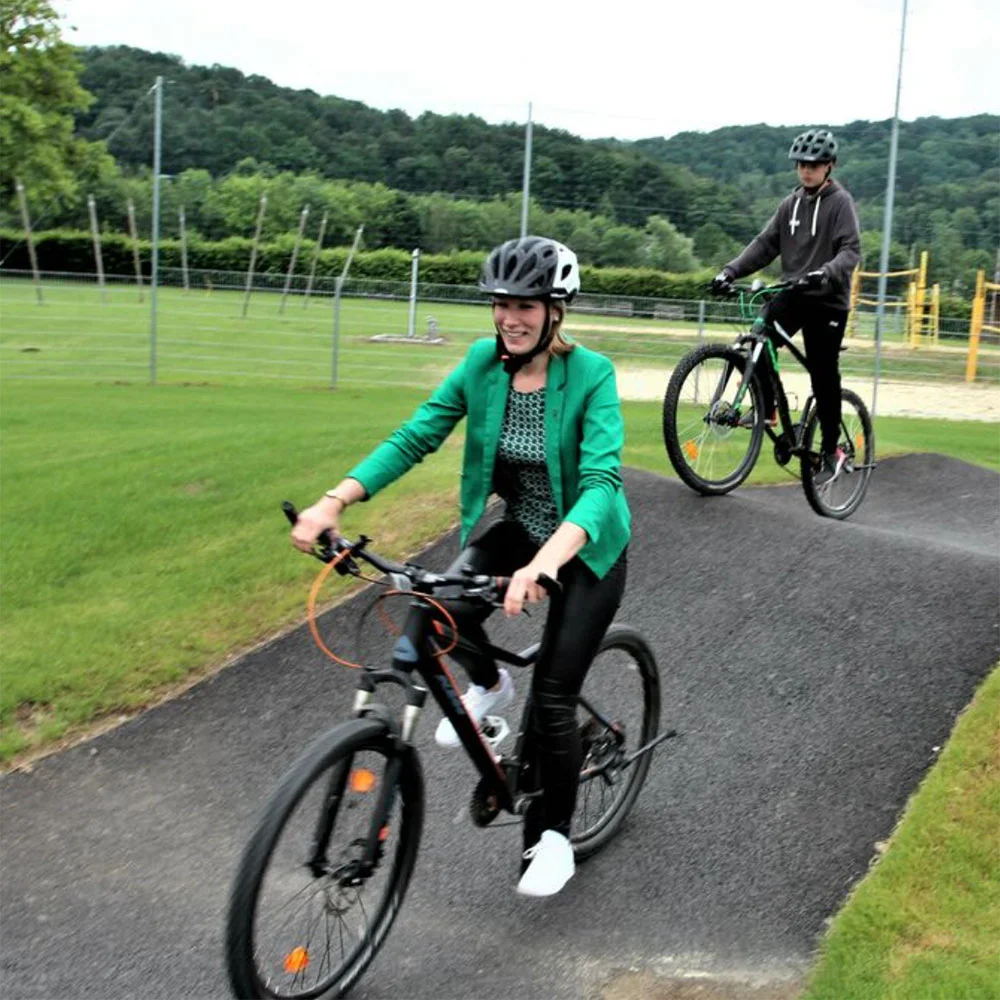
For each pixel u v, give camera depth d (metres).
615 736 3.81
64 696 4.99
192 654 5.35
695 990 3.18
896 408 18.45
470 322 27.95
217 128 52.22
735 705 4.72
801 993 3.13
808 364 6.53
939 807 3.71
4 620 5.68
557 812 3.41
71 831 4.13
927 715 4.46
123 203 49.94
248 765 4.59
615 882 3.71
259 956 2.88
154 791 4.41
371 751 2.99
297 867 2.97
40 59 41.28
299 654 5.34
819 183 6.23
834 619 5.18
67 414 13.63
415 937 3.45
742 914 3.53
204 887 3.79
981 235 34.38
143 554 6.48
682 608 5.46
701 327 20.80
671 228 43.69
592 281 41.31
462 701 3.19
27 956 3.40
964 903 3.27
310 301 33.41
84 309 28.50
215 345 22.41
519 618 5.54
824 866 3.72
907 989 2.95
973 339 21.86
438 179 49.78
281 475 7.93
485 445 3.33
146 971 3.33
